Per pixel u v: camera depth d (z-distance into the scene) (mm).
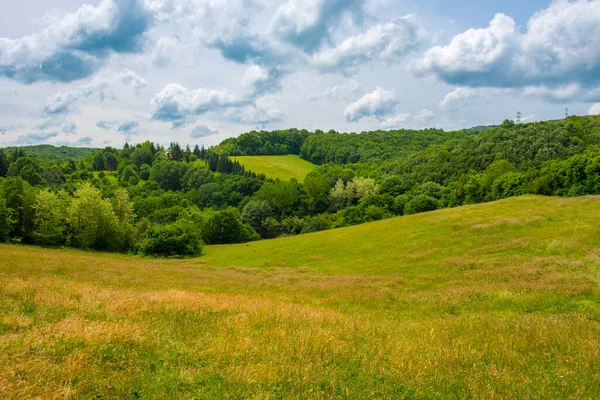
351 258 40938
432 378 6988
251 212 115375
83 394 5641
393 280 24969
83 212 64625
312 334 9508
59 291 12812
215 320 10844
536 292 17078
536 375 7406
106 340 7668
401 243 41750
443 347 9016
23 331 7891
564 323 11734
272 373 6746
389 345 9141
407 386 6609
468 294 18062
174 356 7484
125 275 26781
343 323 11516
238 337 9000
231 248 68000
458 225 43000
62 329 8078
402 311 16141
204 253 65312
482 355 8492
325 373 6969
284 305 14430
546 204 46250
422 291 20594
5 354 6441
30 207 65750
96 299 11930
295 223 113688
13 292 11734
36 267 25734
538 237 31594
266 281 28703
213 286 22984
